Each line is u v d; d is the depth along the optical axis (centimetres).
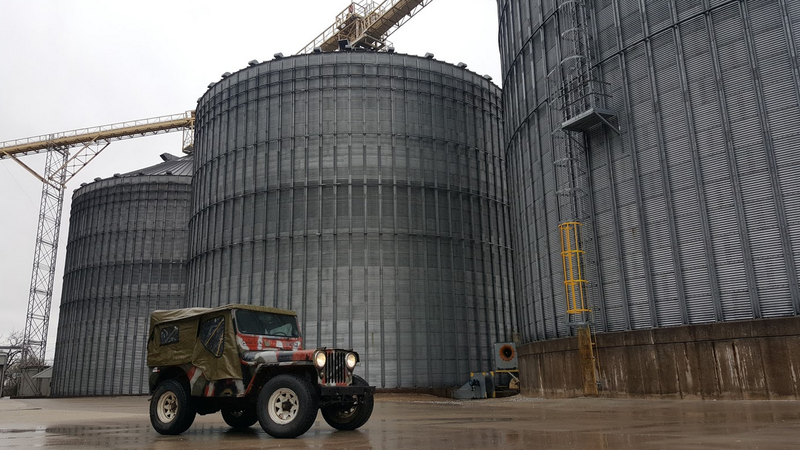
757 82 2198
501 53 3994
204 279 4972
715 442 857
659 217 2442
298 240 4562
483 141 5184
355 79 4819
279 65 4956
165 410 1338
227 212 4912
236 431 1377
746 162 2198
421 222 4656
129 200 6956
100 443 1087
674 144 2422
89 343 6712
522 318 3556
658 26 2528
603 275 2648
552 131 3075
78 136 9544
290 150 4750
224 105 5172
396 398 3812
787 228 2070
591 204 2742
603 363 2544
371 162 4669
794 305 2017
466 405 2539
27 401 5144
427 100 4931
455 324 4581
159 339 1405
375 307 4406
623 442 888
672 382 2272
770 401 1950
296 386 1161
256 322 1370
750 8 2247
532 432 1102
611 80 2705
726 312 2184
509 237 5194
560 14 3044
